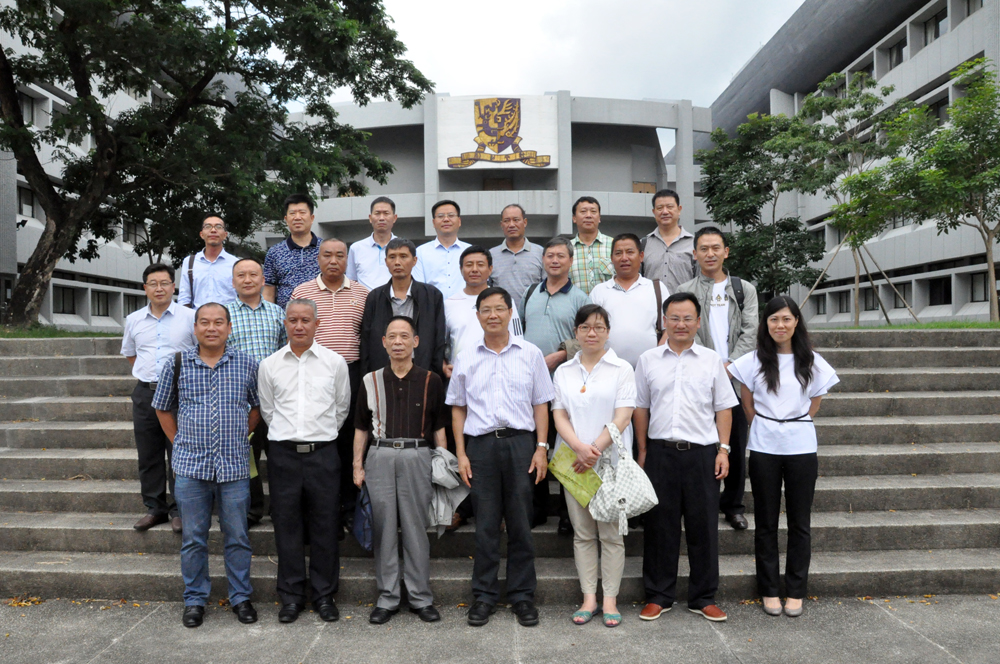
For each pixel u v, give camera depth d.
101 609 3.82
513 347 3.80
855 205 14.38
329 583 3.76
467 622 3.62
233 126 13.85
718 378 3.71
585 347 3.76
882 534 4.29
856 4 23.64
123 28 11.62
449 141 27.11
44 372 6.76
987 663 3.09
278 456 3.72
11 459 5.12
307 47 12.38
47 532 4.37
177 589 3.95
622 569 3.65
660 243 4.96
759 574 3.77
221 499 3.70
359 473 3.84
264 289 5.12
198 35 11.20
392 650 3.29
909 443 5.46
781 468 3.74
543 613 3.75
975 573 3.92
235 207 14.84
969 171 12.57
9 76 12.54
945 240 19.80
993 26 18.16
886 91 16.58
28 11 11.33
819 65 27.16
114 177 13.71
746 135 19.25
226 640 3.42
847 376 6.29
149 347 4.46
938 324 10.20
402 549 4.04
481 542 3.69
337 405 3.90
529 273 4.86
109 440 5.49
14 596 4.00
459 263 4.67
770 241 19.27
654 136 29.30
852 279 25.62
